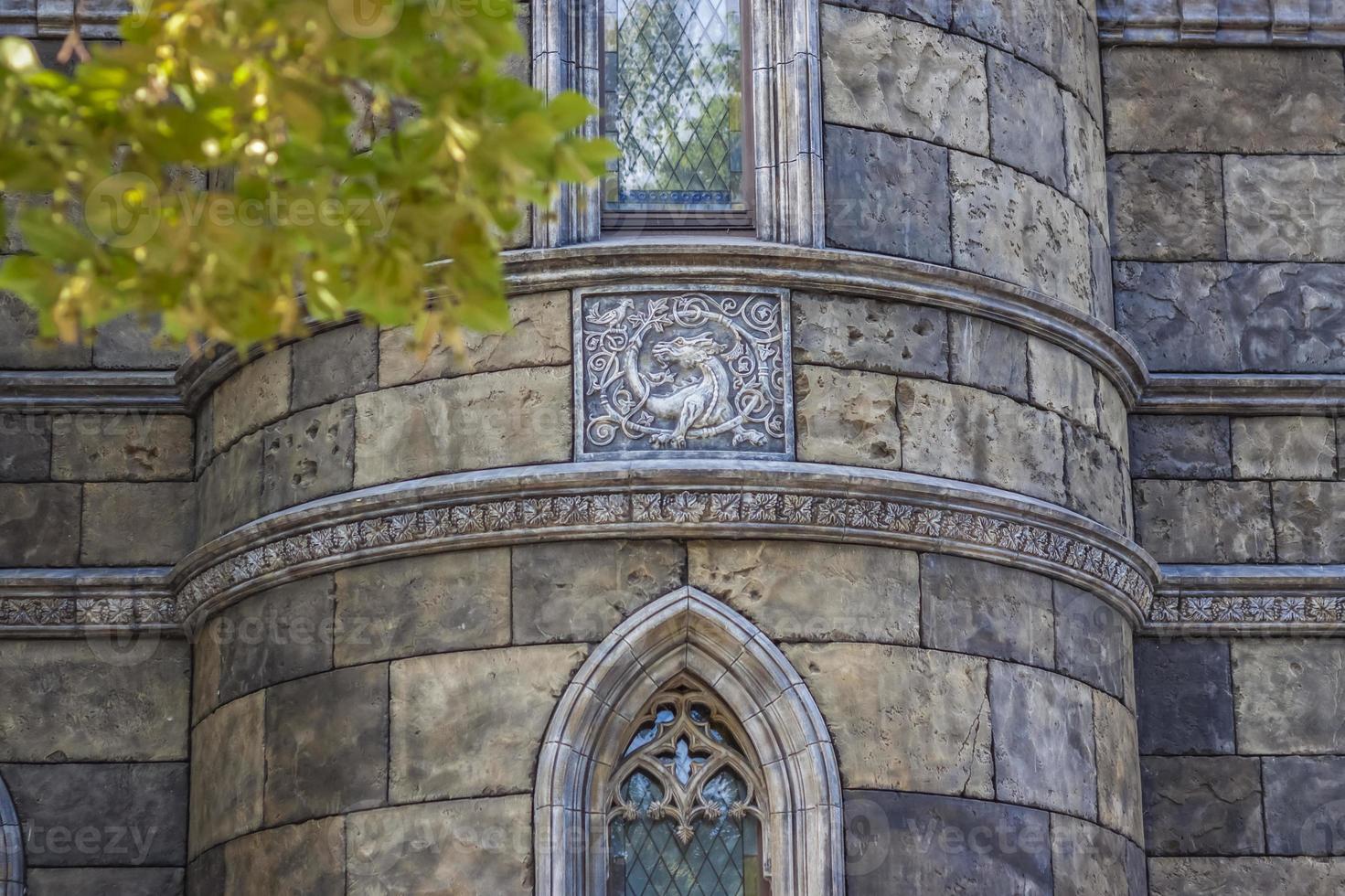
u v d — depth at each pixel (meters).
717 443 14.52
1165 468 17.38
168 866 16.08
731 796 14.45
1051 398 15.69
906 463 14.79
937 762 14.31
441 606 14.48
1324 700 16.98
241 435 15.84
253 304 9.30
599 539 14.38
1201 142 18.12
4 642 16.44
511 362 14.77
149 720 16.33
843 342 14.89
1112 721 15.59
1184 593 16.97
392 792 14.25
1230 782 16.75
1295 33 18.33
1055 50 16.77
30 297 9.16
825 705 14.22
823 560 14.48
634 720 14.34
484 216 9.24
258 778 14.88
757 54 15.48
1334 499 17.44
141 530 16.69
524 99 9.20
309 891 14.33
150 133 9.17
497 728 14.17
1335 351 17.80
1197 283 17.83
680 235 15.59
